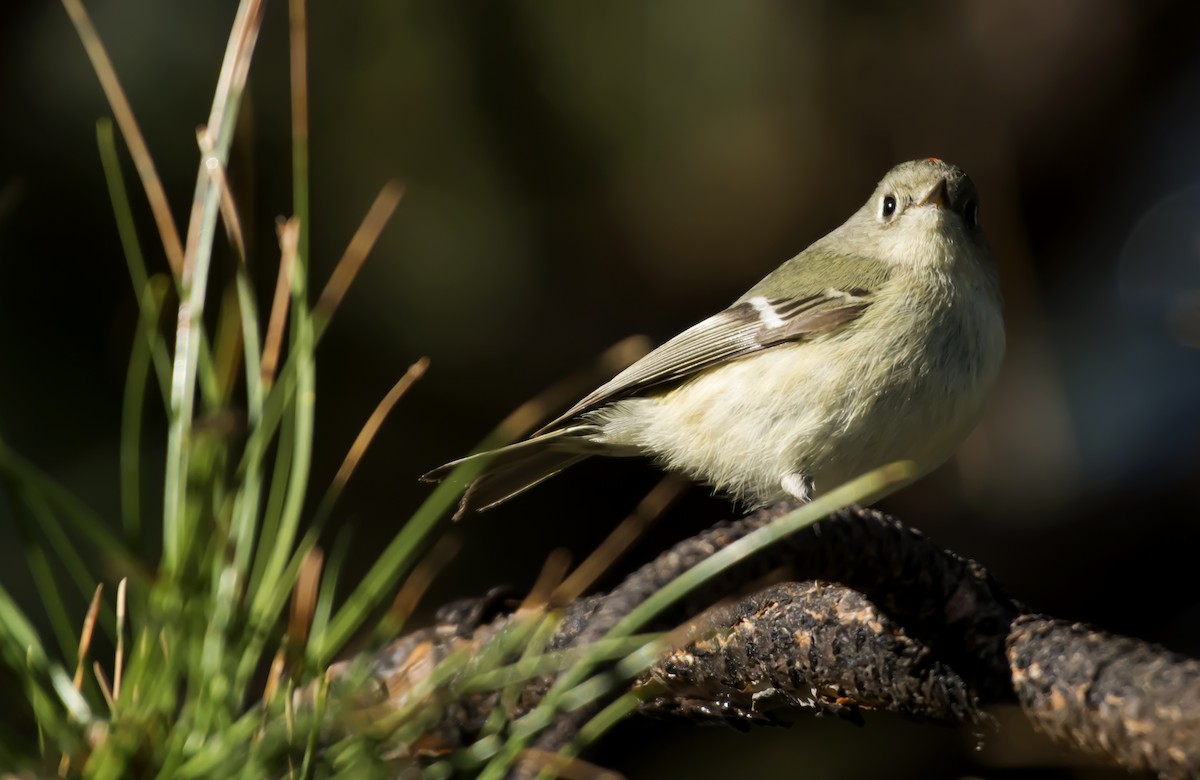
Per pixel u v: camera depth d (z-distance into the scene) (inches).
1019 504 104.6
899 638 99.0
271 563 82.6
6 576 101.3
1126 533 104.4
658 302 103.7
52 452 101.7
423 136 102.5
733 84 102.7
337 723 79.1
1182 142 104.5
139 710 77.8
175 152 102.0
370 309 103.0
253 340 88.3
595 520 104.7
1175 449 104.6
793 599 99.4
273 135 102.3
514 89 102.5
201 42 102.0
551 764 78.2
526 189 102.7
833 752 103.1
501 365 103.5
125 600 82.8
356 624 81.8
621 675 78.7
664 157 102.8
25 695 77.6
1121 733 98.3
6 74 101.9
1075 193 104.6
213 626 79.3
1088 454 104.7
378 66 102.3
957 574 98.8
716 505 104.9
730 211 103.3
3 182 101.7
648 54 102.6
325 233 102.7
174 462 82.4
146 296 85.8
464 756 80.7
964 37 103.7
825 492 102.0
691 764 103.2
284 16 102.2
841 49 103.1
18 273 101.9
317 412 103.3
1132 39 104.0
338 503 103.3
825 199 103.5
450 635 100.1
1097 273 104.9
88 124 101.9
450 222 102.7
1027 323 104.3
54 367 101.9
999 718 98.7
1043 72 104.0
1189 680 97.7
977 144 103.9
